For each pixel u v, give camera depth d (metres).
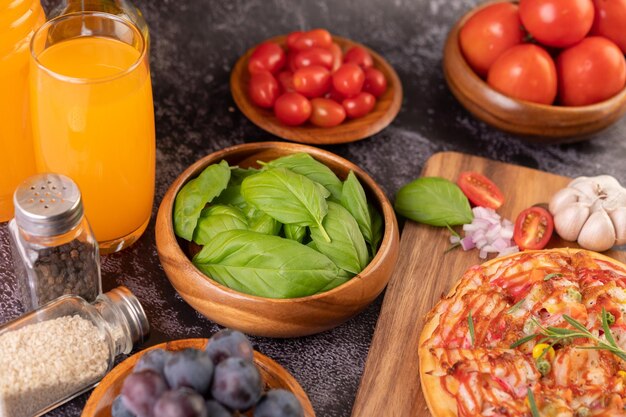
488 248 0.94
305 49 1.05
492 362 0.81
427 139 1.05
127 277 0.91
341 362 0.87
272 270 0.82
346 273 0.85
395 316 0.89
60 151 0.86
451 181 1.00
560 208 0.95
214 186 0.88
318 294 0.82
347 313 0.84
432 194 0.95
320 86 1.02
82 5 0.92
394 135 1.05
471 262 0.93
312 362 0.87
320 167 0.89
